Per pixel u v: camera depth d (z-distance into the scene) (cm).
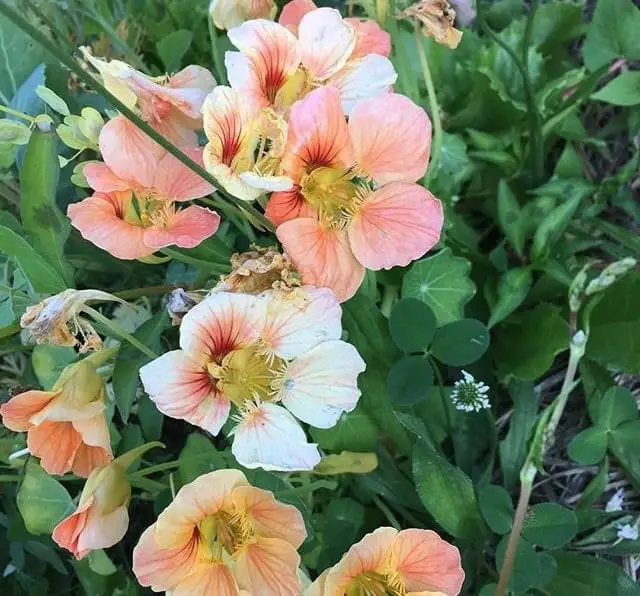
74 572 27
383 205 21
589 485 26
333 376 20
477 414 27
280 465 19
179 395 19
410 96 27
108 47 30
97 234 20
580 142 32
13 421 20
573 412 28
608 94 30
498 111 31
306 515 23
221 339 19
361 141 21
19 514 26
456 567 21
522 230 29
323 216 21
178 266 27
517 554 23
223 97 19
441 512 24
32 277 22
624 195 30
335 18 21
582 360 27
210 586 20
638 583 25
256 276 20
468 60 31
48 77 26
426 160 21
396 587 21
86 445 21
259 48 20
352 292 21
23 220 22
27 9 27
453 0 30
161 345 27
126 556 27
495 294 28
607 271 19
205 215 21
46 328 19
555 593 25
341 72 22
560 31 32
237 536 20
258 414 20
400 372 24
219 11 23
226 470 19
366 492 26
